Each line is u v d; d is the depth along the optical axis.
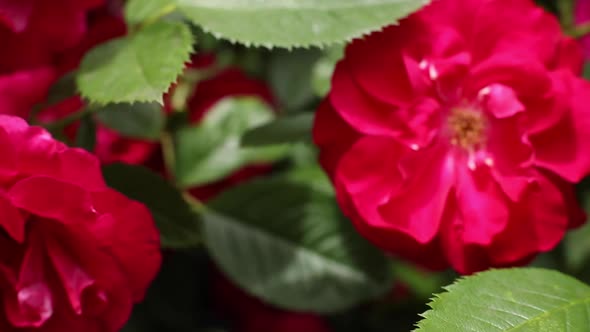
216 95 0.67
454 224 0.58
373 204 0.58
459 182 0.59
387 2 0.57
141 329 0.68
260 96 0.67
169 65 0.56
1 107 0.59
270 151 0.65
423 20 0.58
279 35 0.56
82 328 0.55
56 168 0.54
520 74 0.58
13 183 0.54
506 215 0.58
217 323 0.71
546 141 0.59
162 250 0.65
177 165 0.64
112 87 0.56
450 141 0.59
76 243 0.55
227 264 0.62
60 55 0.61
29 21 0.59
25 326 0.55
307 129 0.61
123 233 0.54
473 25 0.58
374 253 0.62
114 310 0.55
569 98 0.58
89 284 0.55
